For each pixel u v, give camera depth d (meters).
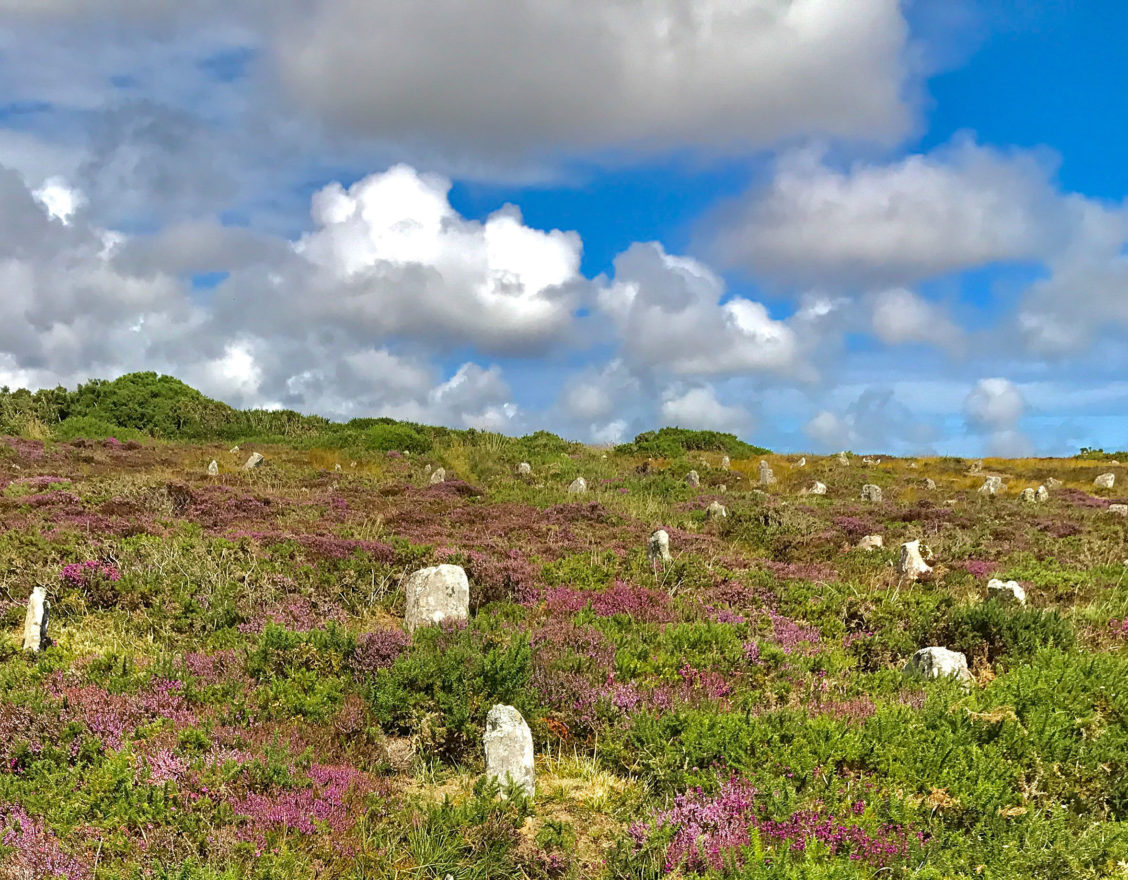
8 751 5.95
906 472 37.44
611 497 23.80
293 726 6.80
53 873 4.50
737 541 18.38
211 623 9.87
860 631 11.02
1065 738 6.80
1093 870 4.96
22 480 19.53
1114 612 11.71
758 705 7.84
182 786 5.45
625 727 7.16
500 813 5.77
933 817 5.65
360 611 10.95
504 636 9.39
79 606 10.13
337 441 37.09
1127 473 37.00
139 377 43.09
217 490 19.89
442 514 19.11
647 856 5.30
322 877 4.76
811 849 5.02
